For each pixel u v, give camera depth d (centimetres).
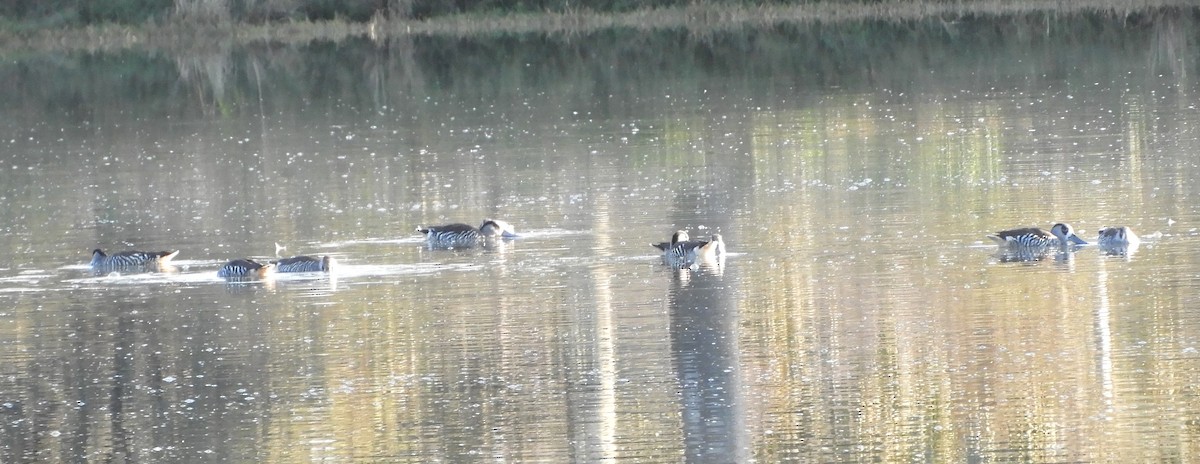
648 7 8631
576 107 5097
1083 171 3231
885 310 2045
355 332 2053
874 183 3222
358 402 1731
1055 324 1931
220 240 2881
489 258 2559
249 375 1862
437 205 3212
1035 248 2411
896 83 5397
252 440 1617
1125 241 2403
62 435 1670
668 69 6303
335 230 2942
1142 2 7869
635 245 2625
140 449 1611
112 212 3288
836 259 2412
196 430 1661
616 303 2155
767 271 2338
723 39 7456
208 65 7225
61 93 6200
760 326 1989
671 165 3653
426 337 2006
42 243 2916
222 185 3650
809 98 5050
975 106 4578
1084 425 1549
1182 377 1681
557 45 7562
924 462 1470
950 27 7438
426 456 1541
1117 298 2050
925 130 4069
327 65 7088
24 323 2197
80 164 4150
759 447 1529
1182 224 2580
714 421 1609
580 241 2692
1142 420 1555
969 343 1864
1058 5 7994
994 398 1645
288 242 2820
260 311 2211
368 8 8769
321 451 1572
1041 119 4166
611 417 1634
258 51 7800
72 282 2494
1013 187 3077
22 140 4766
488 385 1772
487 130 4553
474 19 8650
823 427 1578
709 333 1956
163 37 8425
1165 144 3556
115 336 2097
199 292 2372
